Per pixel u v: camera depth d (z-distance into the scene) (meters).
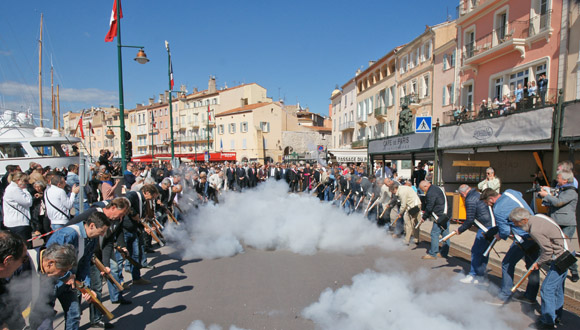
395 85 32.91
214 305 4.62
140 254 5.80
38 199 6.77
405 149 12.88
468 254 7.18
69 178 8.16
